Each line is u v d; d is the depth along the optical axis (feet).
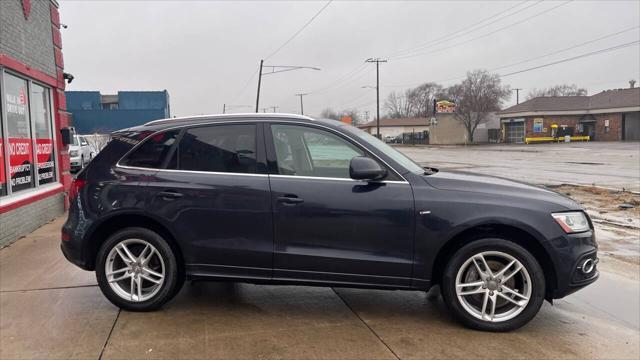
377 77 199.72
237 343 11.91
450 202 12.62
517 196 12.69
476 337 12.42
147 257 13.80
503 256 12.54
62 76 31.09
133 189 13.62
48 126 29.25
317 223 12.99
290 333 12.52
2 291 15.53
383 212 12.76
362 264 12.89
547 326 13.24
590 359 11.34
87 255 14.01
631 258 20.59
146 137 14.12
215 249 13.38
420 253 12.73
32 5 26.18
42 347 11.64
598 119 182.91
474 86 209.67
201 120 14.12
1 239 21.09
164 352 11.41
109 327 12.79
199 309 14.14
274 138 13.73
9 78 23.62
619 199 37.58
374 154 13.32
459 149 160.25
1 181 22.40
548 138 187.01
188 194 13.41
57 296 15.10
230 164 13.62
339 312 13.99
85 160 71.00
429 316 13.78
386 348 11.73
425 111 348.79
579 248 12.39
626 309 14.64
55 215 28.81
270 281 13.42
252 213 13.19
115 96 205.98
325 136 13.67
